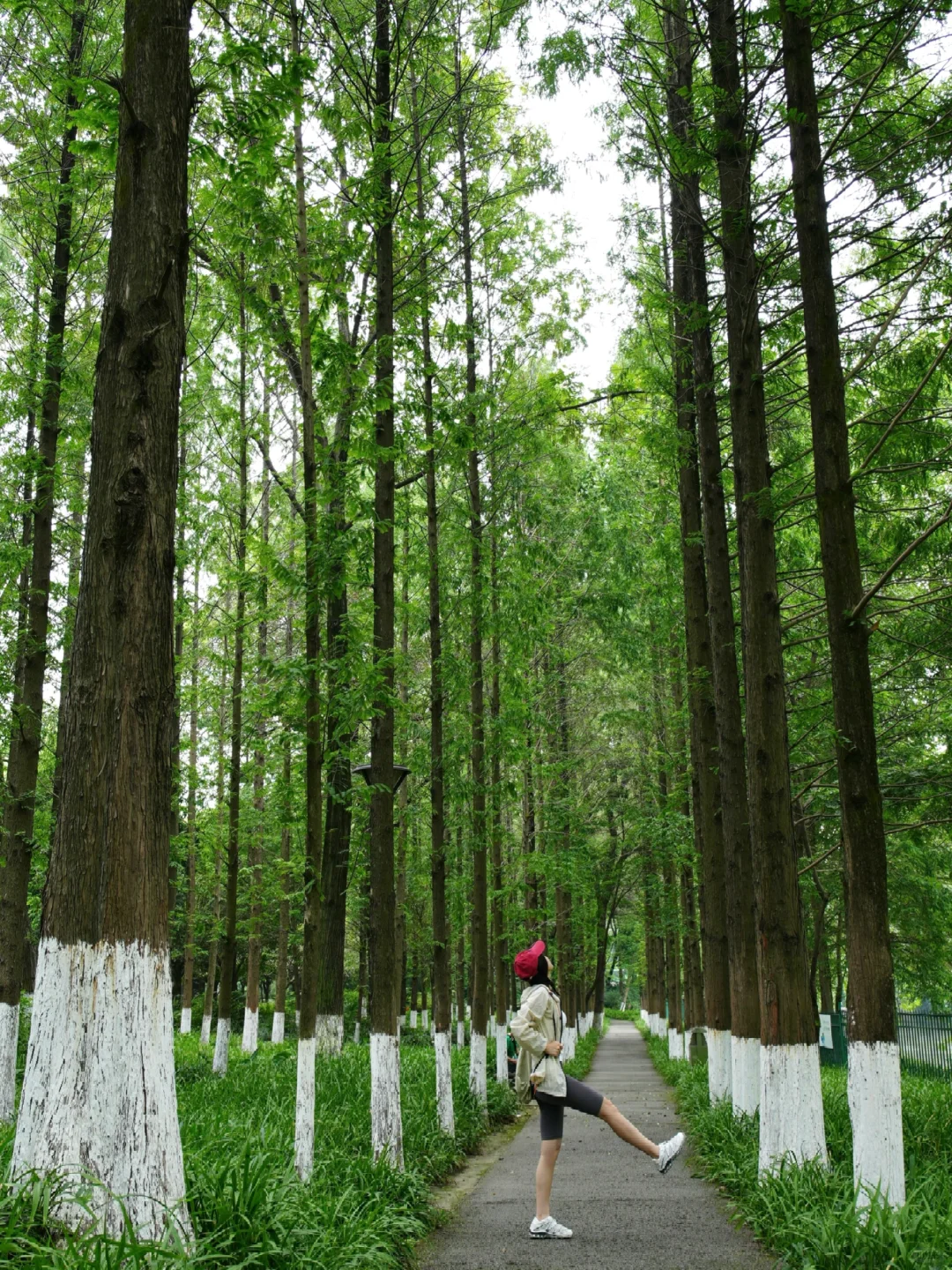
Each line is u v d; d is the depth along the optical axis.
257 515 18.52
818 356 7.64
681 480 15.59
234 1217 5.09
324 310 9.52
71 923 4.69
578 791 25.28
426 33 11.20
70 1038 4.56
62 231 12.85
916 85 9.79
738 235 9.74
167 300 5.30
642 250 14.30
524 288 14.77
